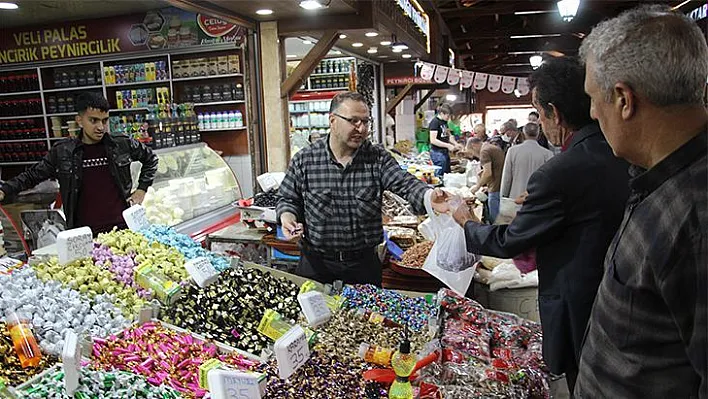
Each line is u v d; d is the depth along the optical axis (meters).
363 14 5.16
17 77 7.14
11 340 1.60
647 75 1.00
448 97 14.40
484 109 28.16
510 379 1.79
